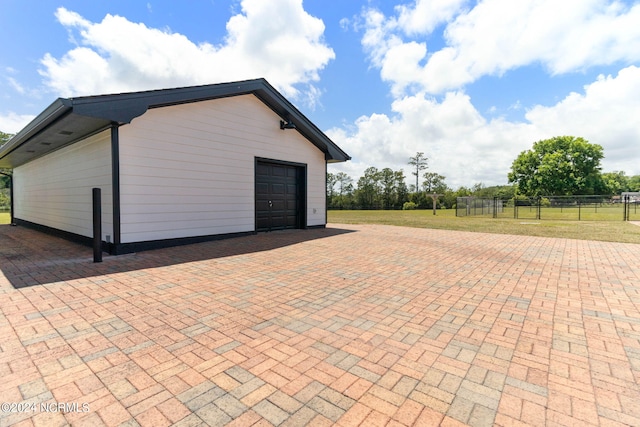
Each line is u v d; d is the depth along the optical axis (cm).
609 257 608
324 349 233
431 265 527
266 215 933
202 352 227
